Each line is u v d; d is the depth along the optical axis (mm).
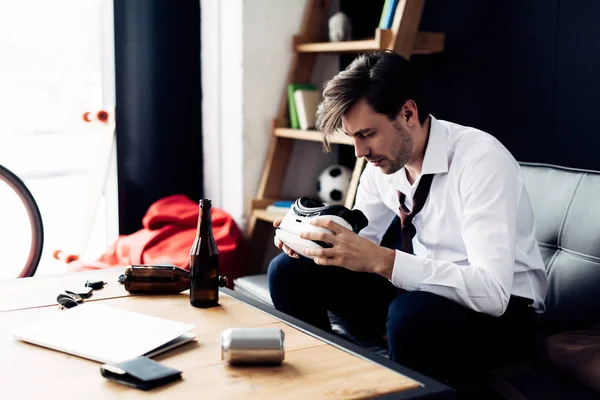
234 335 1219
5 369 1199
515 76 2404
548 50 2287
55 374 1177
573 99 2225
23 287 1737
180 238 2832
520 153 2410
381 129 1622
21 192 2719
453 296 1566
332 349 1313
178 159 3273
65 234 3182
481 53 2516
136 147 3180
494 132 2496
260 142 3066
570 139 2244
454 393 1134
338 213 1629
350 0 3059
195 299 1580
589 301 1743
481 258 1565
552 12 2264
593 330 1645
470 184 1631
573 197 1860
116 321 1409
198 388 1119
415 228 1838
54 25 3008
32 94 3023
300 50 2992
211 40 3145
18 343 1329
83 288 1686
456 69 2625
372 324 1942
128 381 1130
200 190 3352
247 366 1215
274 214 2883
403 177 1843
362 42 2596
